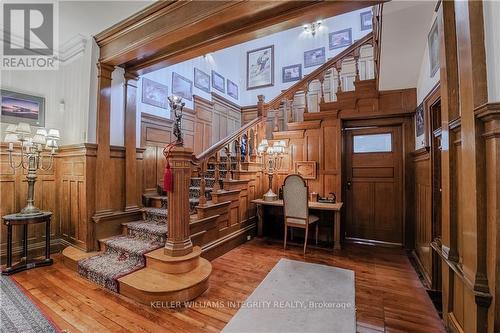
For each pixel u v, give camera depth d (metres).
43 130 3.12
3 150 3.11
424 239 2.89
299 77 6.34
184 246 2.57
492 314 1.24
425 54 2.74
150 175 4.11
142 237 3.13
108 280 2.40
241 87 7.13
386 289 2.47
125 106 3.47
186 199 2.63
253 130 4.43
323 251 3.62
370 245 3.93
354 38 5.73
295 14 2.07
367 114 3.80
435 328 1.86
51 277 2.69
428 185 2.69
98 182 3.16
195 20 2.22
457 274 1.51
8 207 3.13
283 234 4.46
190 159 2.69
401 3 2.02
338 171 4.04
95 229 3.11
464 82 1.44
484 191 1.32
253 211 4.34
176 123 2.67
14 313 2.02
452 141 1.67
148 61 3.23
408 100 3.54
